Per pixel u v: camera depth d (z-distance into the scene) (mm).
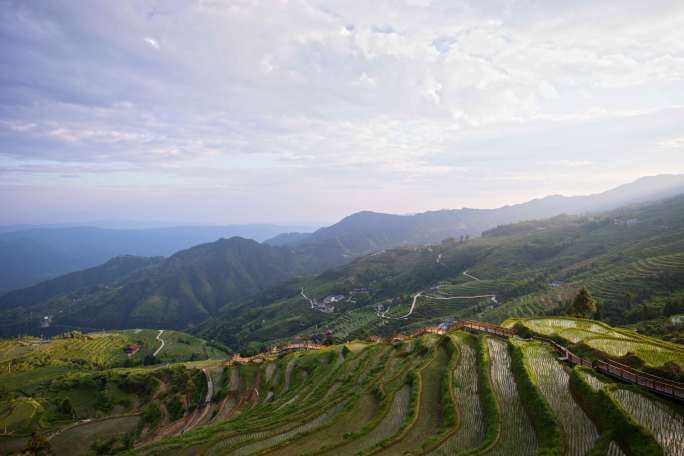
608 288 154500
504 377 49906
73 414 100000
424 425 42375
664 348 52938
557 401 40938
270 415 56938
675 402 37250
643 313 112812
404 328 188125
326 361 81250
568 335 61062
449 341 66000
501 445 35500
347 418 47688
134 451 52875
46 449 78625
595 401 38188
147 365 185125
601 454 31266
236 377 93688
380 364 66938
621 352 51469
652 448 30484
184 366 116125
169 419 85188
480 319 162625
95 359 186875
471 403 44969
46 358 176750
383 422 44656
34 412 98188
